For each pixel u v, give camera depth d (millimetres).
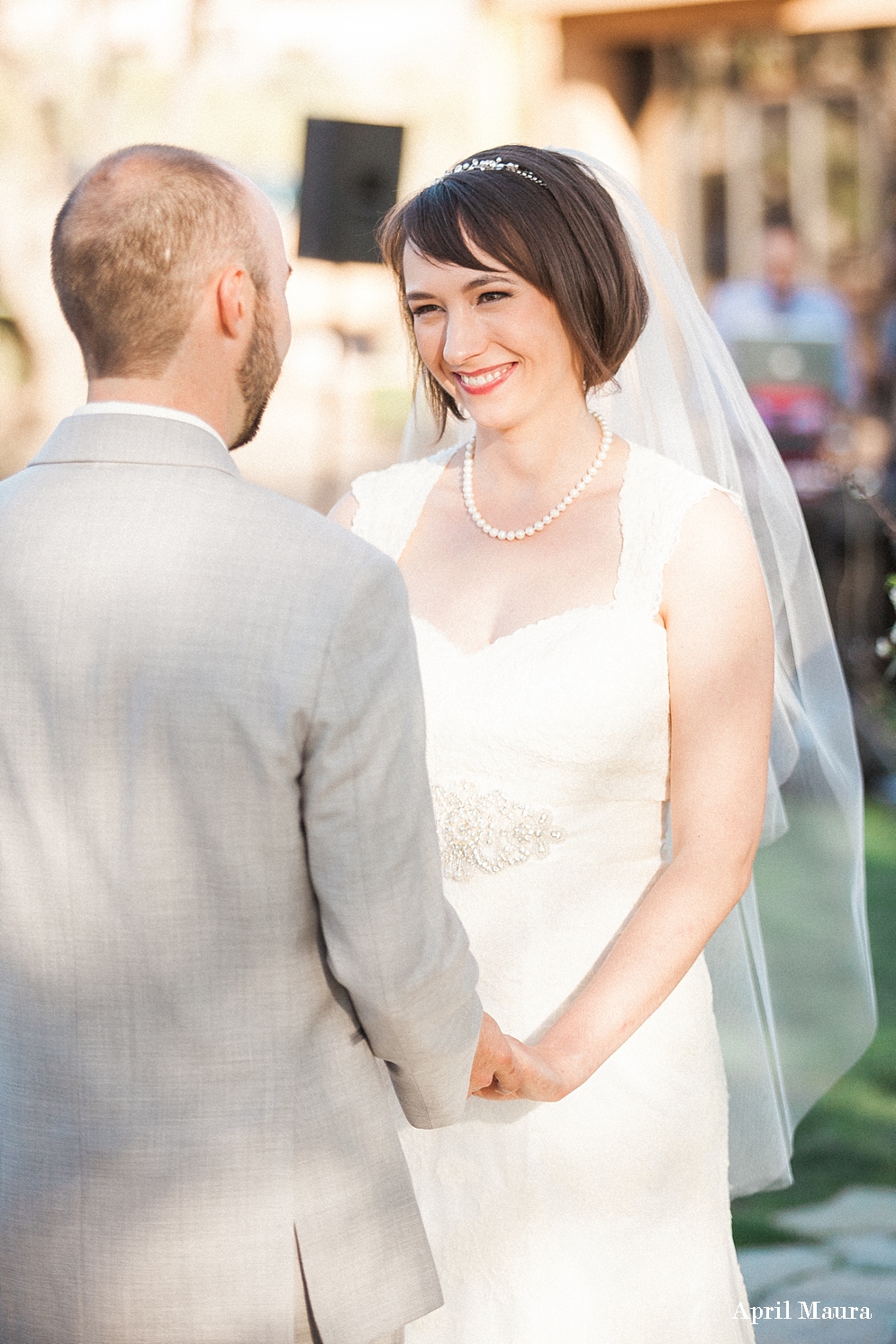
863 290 10039
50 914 1485
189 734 1422
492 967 2018
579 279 2016
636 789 2016
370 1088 1572
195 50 9984
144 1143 1470
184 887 1448
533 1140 1979
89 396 1558
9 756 1494
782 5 8500
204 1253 1463
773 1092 2373
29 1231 1509
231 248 1517
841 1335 2791
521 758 1983
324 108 10203
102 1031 1480
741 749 1966
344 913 1454
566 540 2104
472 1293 2000
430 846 1505
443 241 1975
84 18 9938
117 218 1482
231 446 1646
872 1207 3318
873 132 9906
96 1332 1481
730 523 2021
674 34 9000
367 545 1498
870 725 6328
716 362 2340
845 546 6312
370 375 10555
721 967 2371
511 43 9125
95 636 1448
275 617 1425
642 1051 2004
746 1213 3348
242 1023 1471
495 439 2156
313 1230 1500
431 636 2100
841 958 2645
